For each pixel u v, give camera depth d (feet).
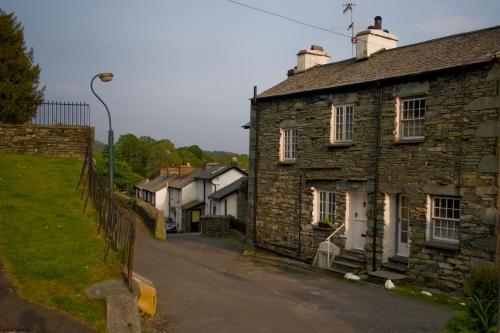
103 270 34.65
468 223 43.16
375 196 51.49
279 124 65.21
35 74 81.46
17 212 44.75
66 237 40.50
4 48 77.10
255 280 48.65
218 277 49.19
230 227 98.53
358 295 42.86
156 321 32.76
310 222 60.03
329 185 57.62
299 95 61.67
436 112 46.09
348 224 55.52
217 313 35.42
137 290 32.27
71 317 28.22
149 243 73.82
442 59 47.98
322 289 45.03
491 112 41.65
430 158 46.55
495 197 41.24
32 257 35.45
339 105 56.95
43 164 62.03
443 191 45.29
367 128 53.01
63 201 50.06
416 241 47.60
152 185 188.14
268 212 67.00
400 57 56.13
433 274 45.96
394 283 47.24
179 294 40.57
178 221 159.43
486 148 41.96
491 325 24.08
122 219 36.94
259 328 32.35
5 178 54.19
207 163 166.71
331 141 57.36
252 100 69.41
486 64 41.81
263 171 68.08
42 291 30.71
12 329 26.23
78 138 68.03
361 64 60.80
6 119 77.00
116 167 206.18
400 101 50.14
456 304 40.32
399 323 34.17
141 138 310.24
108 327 27.78
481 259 41.96
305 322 33.99
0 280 31.71
